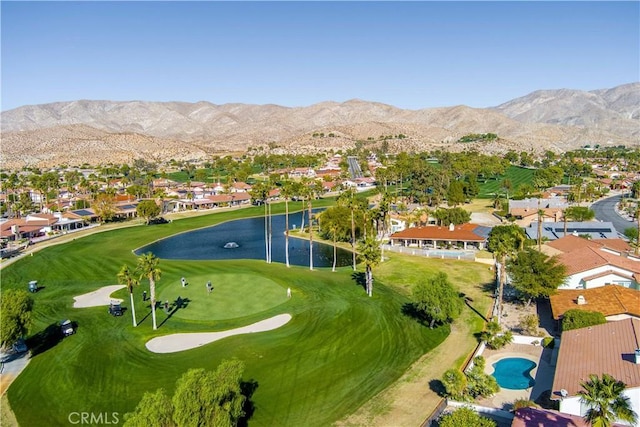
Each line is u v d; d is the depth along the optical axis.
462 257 105.81
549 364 53.19
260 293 80.38
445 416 38.78
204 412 36.47
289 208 197.38
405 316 69.56
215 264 102.81
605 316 57.78
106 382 50.84
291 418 44.03
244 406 45.91
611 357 44.69
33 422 43.94
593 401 31.22
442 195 197.38
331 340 61.00
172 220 173.00
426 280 66.12
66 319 69.56
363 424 42.84
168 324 67.25
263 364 54.56
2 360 56.66
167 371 53.00
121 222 169.12
